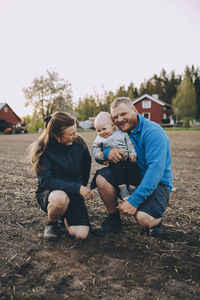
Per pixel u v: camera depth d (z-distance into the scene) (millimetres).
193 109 45281
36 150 2467
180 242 2570
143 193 2316
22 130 37312
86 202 3732
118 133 2713
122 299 1768
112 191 2627
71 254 2334
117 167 2625
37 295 1801
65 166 2568
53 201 2359
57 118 2350
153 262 2215
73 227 2525
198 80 63969
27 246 2477
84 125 46250
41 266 2143
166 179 2582
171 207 3604
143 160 2598
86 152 2742
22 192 4309
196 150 11242
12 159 8656
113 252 2369
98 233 2684
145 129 2473
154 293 1827
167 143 2520
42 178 2457
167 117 50219
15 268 2113
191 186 4844
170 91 69375
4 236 2678
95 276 2014
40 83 47094
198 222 3076
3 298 1767
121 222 2855
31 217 3199
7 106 48438
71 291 1846
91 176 5773
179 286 1904
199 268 2141
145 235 2709
